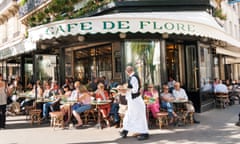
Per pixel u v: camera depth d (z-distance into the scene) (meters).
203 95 11.80
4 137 8.05
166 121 8.66
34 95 12.26
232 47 15.02
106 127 9.08
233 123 8.98
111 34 10.42
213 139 6.93
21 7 18.53
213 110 12.19
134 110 7.25
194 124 8.99
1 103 9.35
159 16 9.42
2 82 9.49
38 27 9.74
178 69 12.16
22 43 12.54
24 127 9.57
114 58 13.52
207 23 10.17
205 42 12.37
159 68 10.12
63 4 12.81
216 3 13.46
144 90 9.97
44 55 15.28
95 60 14.93
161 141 6.94
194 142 6.70
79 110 9.11
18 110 12.85
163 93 9.38
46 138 7.76
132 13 10.59
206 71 12.41
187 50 11.89
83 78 15.80
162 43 10.15
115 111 9.06
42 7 15.32
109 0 11.42
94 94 10.22
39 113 10.18
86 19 8.85
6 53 14.72
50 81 14.46
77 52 16.38
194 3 11.52
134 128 7.21
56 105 10.44
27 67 18.47
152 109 8.72
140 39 10.09
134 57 10.07
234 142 6.58
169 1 11.25
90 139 7.46
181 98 9.40
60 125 9.50
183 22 9.07
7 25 23.98
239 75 24.12
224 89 12.81
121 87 8.49
